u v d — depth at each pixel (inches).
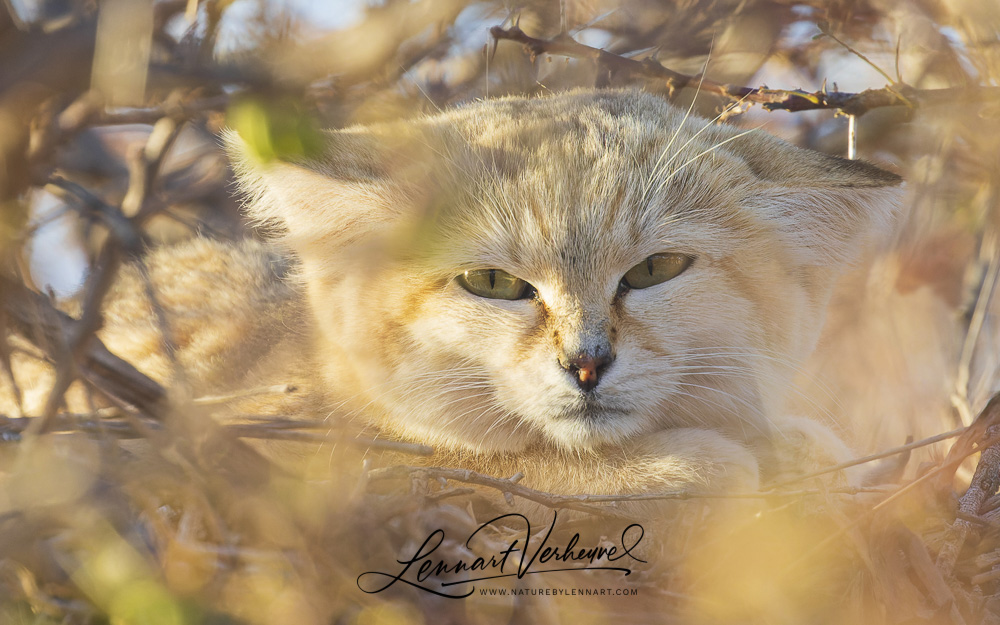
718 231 103.7
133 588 99.0
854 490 101.7
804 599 101.1
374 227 103.3
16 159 98.6
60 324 99.5
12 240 99.0
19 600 99.6
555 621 100.3
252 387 103.9
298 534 99.9
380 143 103.0
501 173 103.3
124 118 99.6
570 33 104.9
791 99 104.7
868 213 104.5
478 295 103.4
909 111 105.0
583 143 103.7
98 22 91.4
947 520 101.8
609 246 103.2
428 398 103.7
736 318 103.7
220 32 99.7
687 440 103.3
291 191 103.5
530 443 103.9
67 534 99.6
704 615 100.7
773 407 104.2
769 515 101.7
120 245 99.8
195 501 100.0
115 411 100.7
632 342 103.3
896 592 101.0
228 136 103.3
